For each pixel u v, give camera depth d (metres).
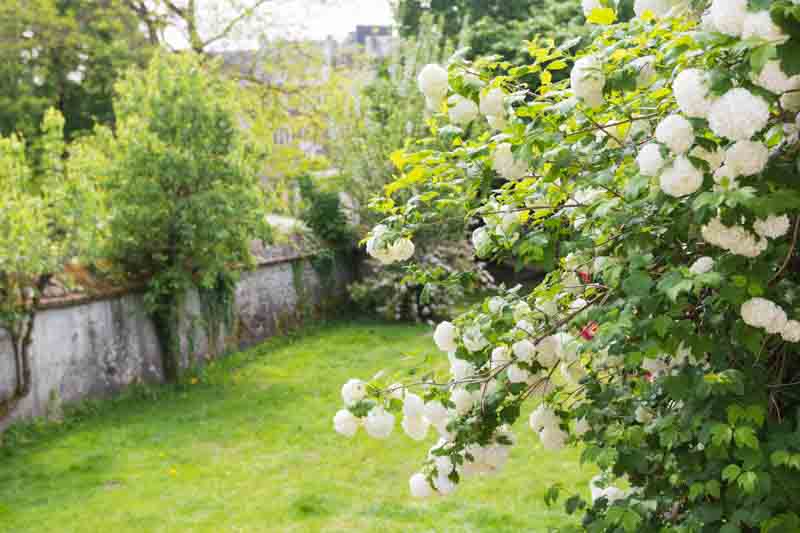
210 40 20.97
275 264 14.66
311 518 6.18
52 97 20.06
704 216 1.67
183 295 11.43
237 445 8.35
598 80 1.97
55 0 19.59
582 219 2.35
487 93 2.14
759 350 1.89
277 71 21.41
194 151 10.89
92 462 7.90
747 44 1.45
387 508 6.28
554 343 2.46
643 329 1.91
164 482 7.23
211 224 10.67
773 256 1.83
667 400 2.31
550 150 2.13
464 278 2.74
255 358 12.99
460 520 5.93
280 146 19.55
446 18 22.41
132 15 20.22
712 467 2.04
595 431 2.41
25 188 8.95
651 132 2.13
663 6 2.03
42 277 9.35
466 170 2.46
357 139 16.33
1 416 8.68
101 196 10.05
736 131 1.53
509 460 7.25
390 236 2.58
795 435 1.88
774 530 1.80
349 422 2.58
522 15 21.20
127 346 10.75
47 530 6.14
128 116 10.99
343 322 16.03
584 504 2.58
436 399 2.54
